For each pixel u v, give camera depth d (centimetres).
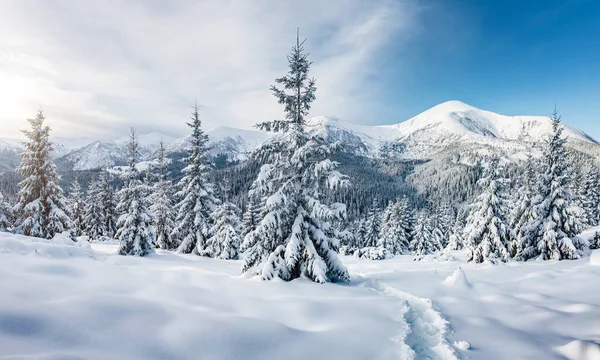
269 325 705
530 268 1762
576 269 1553
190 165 2578
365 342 684
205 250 2488
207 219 2608
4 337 486
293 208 1331
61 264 982
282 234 1304
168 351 538
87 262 1152
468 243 2514
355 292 1108
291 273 1262
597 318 851
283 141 1364
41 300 654
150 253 2236
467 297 1139
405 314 913
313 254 1238
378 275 1620
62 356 449
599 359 600
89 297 709
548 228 2278
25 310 582
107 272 1016
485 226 2491
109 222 4409
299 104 1351
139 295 815
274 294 986
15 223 2522
